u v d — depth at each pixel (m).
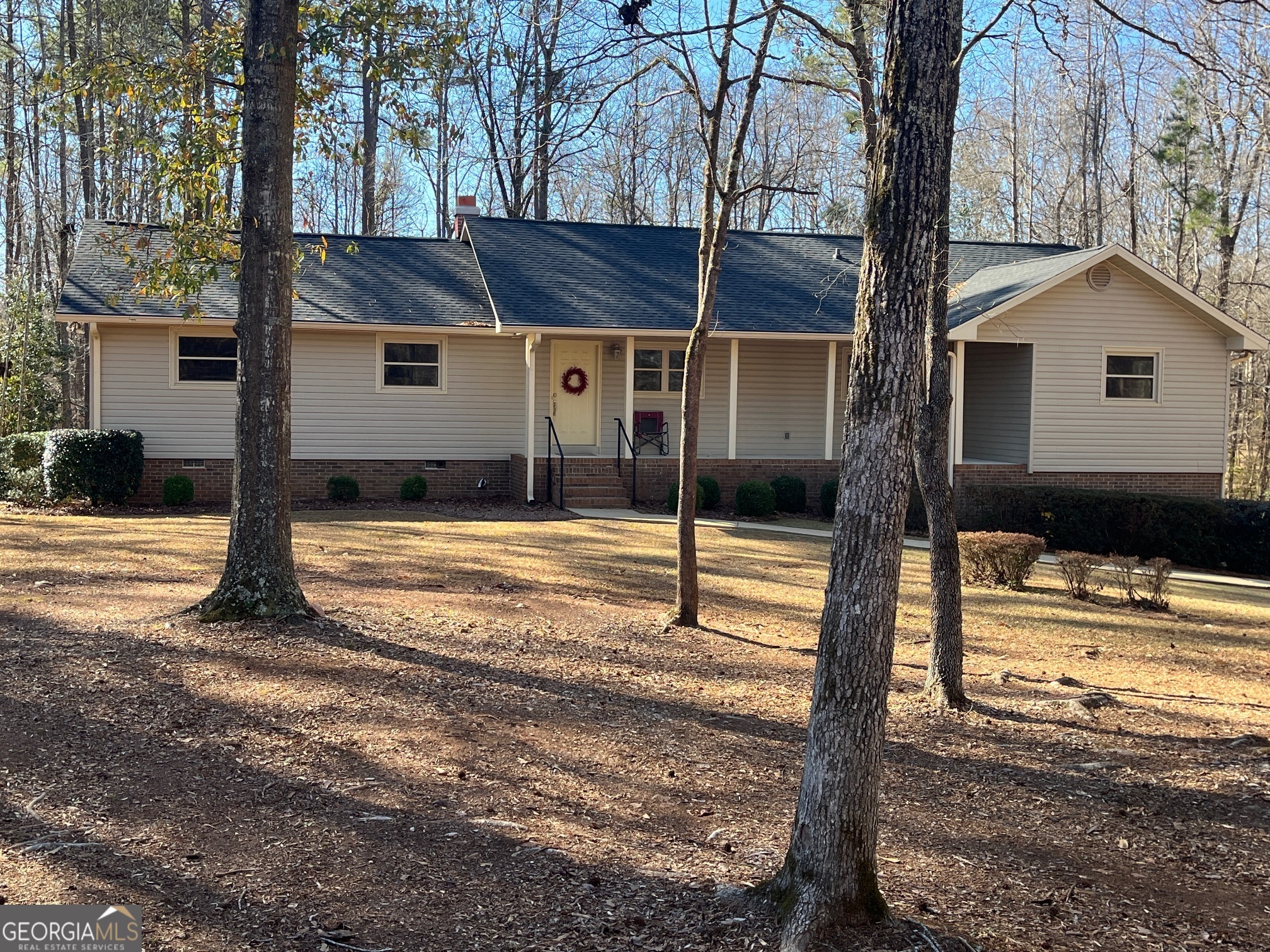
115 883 4.50
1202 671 9.45
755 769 6.32
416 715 6.88
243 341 8.84
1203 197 24.05
